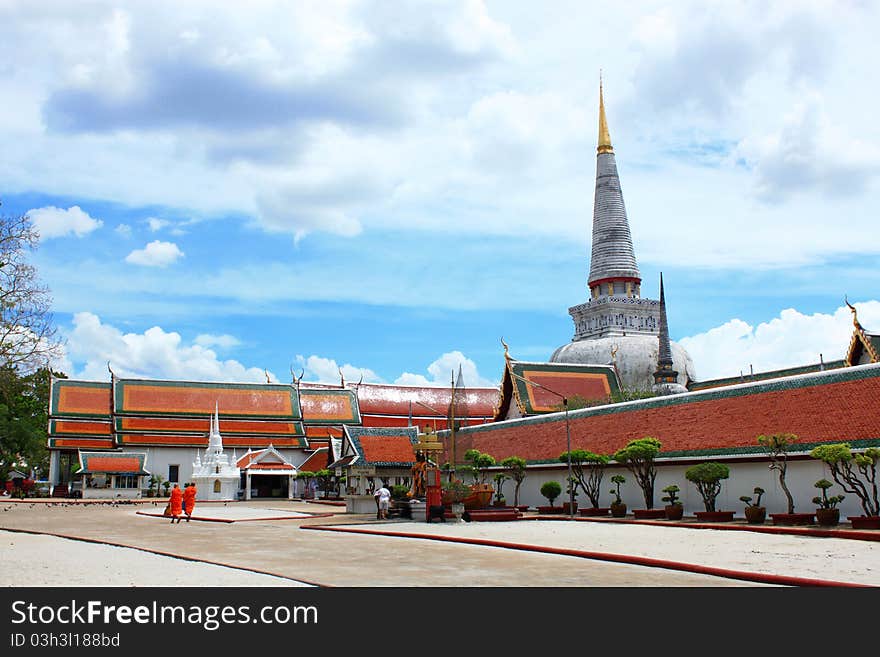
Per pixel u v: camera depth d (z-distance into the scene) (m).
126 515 45.69
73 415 90.69
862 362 51.19
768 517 35.28
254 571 18.02
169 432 90.88
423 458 42.56
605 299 107.38
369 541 26.94
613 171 114.31
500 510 39.38
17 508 56.34
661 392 76.81
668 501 39.38
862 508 32.16
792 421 36.44
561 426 51.16
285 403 98.62
